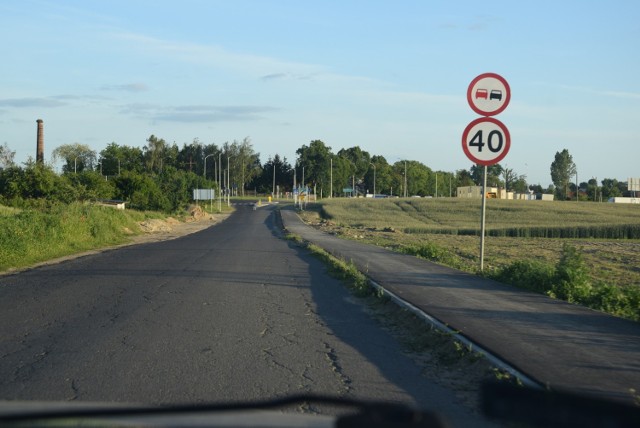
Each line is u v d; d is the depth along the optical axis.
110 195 75.50
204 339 9.21
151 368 7.59
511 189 181.88
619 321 9.96
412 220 82.75
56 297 12.98
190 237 38.78
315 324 10.52
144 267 19.17
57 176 54.94
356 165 184.25
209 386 6.88
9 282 15.38
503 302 11.75
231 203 133.50
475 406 6.24
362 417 2.33
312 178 164.88
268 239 37.00
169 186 88.06
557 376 6.80
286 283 15.84
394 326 10.39
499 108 14.48
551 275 13.86
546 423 2.39
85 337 9.26
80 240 27.97
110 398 6.37
